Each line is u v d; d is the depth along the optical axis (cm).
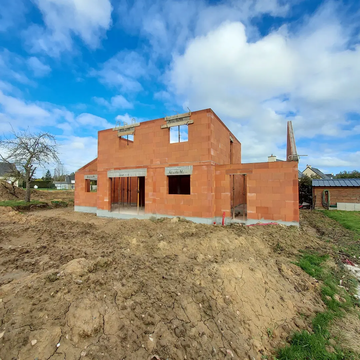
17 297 326
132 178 1831
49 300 317
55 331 261
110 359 244
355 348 326
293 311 401
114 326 287
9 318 282
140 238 779
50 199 2344
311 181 1983
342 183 1753
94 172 1545
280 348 321
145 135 1222
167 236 782
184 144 1088
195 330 308
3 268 510
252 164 987
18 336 251
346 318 397
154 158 1183
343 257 696
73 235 841
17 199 2134
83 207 1623
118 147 1346
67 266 430
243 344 308
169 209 1124
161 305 346
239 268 475
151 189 1188
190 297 371
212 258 566
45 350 241
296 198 909
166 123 1145
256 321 357
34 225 991
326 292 468
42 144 1816
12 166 2016
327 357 305
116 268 466
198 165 1047
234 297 390
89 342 260
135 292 371
